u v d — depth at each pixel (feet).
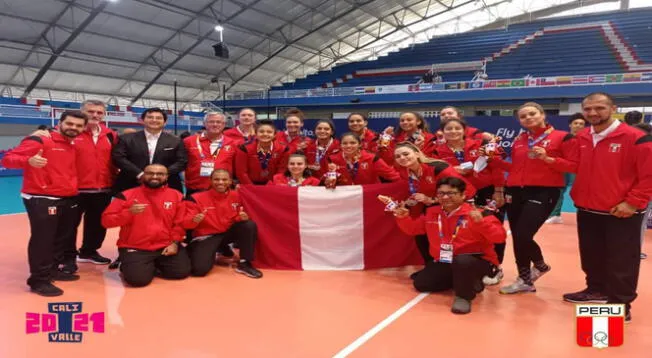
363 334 9.43
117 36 58.13
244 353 8.52
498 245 13.23
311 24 72.49
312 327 9.78
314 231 14.60
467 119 32.78
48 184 11.78
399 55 84.23
